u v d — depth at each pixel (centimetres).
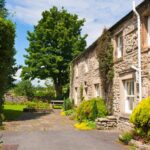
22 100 3694
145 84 1152
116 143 1045
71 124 1670
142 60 1180
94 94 1944
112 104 1545
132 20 1284
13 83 2291
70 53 3716
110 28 1550
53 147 981
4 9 2050
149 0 1101
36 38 3819
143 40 1180
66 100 2688
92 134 1266
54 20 3891
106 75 1597
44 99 3803
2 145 1006
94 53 1945
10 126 1538
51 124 1666
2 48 1471
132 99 1348
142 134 980
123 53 1392
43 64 3634
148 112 952
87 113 1644
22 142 1069
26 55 3816
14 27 1541
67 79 3738
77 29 3931
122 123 1371
